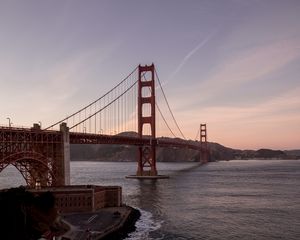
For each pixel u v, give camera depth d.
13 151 149.50
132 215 144.00
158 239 115.06
